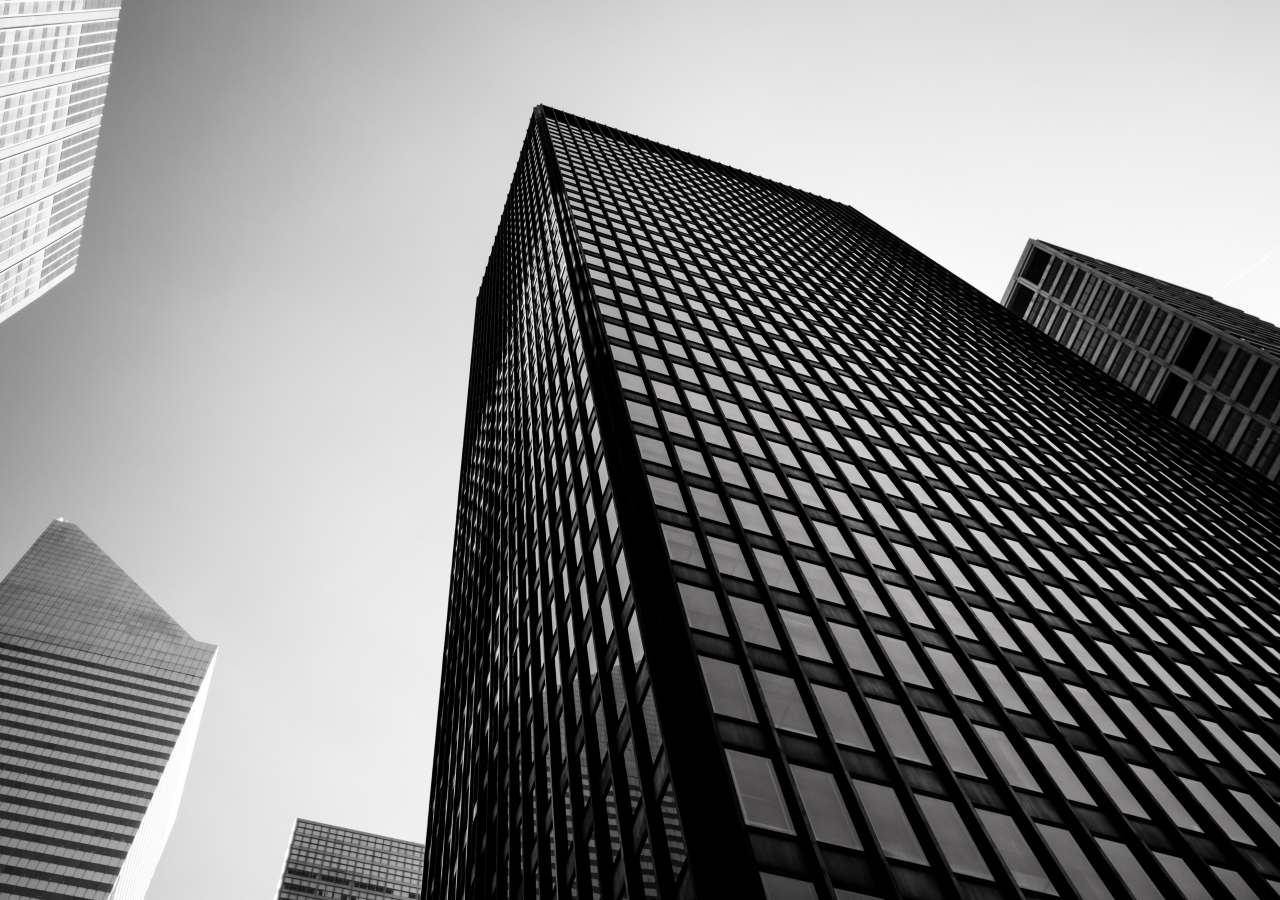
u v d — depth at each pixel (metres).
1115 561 49.47
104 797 194.38
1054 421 74.00
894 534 40.75
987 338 94.19
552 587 44.12
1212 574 53.25
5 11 151.75
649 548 32.44
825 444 48.00
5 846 179.75
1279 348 123.44
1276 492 78.75
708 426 44.53
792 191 134.88
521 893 34.97
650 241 77.25
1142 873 25.92
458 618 85.69
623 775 26.86
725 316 64.12
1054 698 32.75
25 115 168.38
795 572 33.62
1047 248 163.12
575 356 54.56
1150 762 31.25
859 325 77.00
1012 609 38.41
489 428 92.62
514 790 41.38
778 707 25.94
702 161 130.88
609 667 31.27
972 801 25.48
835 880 21.27
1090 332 148.75
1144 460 74.06
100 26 185.88
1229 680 40.81
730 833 21.52
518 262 100.00
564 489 46.88
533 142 117.31
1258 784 32.72
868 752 25.62
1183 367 130.62
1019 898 22.73
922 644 32.09
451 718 72.19
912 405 61.44
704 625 28.59
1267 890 27.02
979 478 53.31
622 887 24.61
